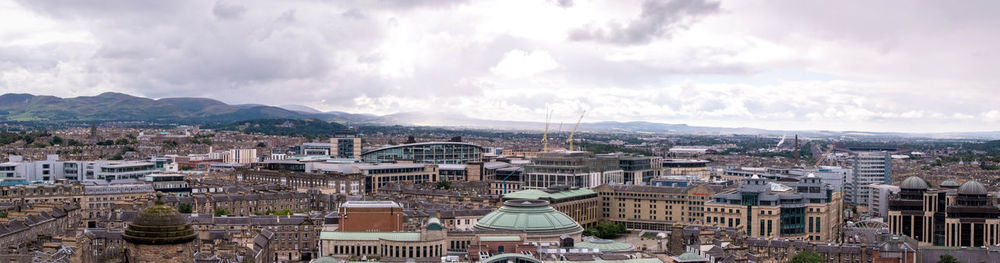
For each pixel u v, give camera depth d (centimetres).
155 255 13338
